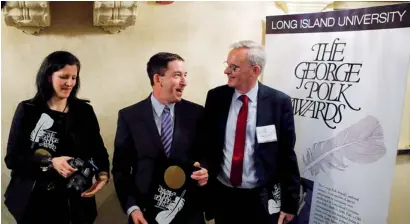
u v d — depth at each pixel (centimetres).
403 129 244
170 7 205
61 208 182
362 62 174
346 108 182
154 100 178
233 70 180
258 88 186
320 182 196
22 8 169
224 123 188
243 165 186
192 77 215
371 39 170
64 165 177
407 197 257
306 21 197
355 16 176
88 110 184
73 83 179
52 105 177
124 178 173
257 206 186
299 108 204
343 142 184
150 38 204
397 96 162
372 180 173
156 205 177
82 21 190
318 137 195
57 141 178
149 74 179
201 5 211
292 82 206
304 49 199
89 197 188
